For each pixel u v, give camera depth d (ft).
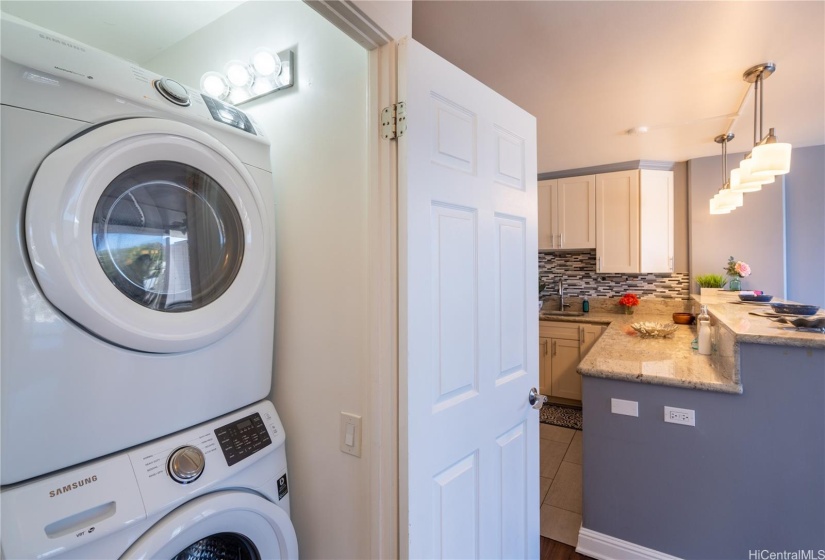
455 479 3.71
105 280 2.60
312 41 3.98
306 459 4.04
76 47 2.64
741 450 5.30
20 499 2.23
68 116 2.49
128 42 5.41
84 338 2.51
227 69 4.25
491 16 4.97
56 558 2.25
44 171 2.33
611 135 9.58
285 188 4.19
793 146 10.62
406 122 3.19
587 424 6.27
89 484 2.49
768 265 11.02
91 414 2.56
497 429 4.27
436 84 3.47
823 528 4.88
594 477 6.20
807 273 10.80
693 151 10.98
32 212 2.27
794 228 10.92
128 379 2.75
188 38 5.27
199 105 3.41
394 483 3.31
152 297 2.96
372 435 3.39
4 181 2.21
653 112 8.11
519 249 4.63
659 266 12.02
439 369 3.52
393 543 3.32
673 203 12.17
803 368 4.95
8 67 2.25
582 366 6.46
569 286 14.33
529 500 4.90
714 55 5.91
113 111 2.72
